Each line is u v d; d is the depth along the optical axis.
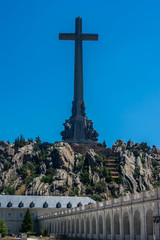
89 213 117.75
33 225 181.38
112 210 99.81
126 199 92.69
